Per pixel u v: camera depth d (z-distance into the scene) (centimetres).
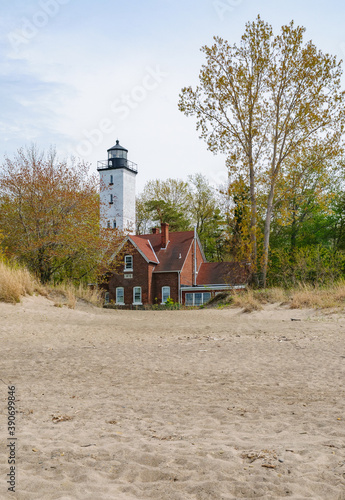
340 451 384
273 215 4384
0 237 2406
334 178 4462
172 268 4297
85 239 2761
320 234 4525
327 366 845
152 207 6056
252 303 2250
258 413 533
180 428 473
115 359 944
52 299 2130
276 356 964
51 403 598
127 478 340
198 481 330
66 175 2766
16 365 884
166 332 1443
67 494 310
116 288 4309
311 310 2008
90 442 428
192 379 752
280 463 358
